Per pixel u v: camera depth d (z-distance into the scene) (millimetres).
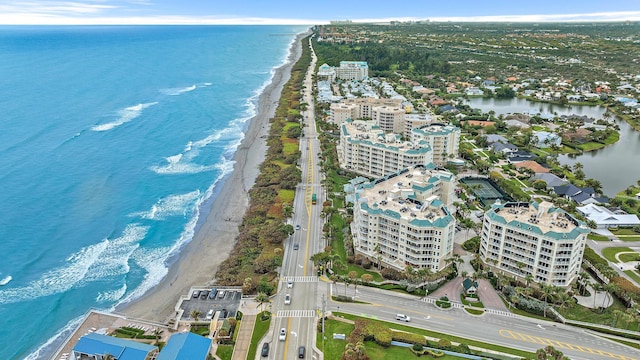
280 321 162000
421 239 180625
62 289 188750
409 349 148000
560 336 154875
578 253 177250
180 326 160000
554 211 186625
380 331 152375
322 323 156750
